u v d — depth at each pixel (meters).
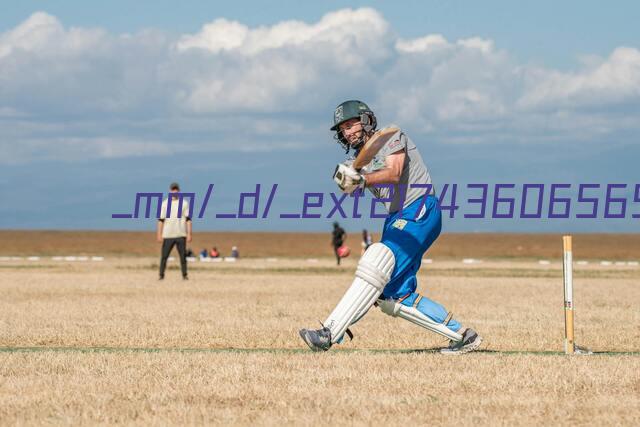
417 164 36.22
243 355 36.16
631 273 134.00
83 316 54.94
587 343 43.16
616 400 26.67
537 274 129.88
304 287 87.38
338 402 26.16
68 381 29.61
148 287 84.75
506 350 40.28
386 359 34.81
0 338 43.75
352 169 34.88
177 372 31.47
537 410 25.22
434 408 25.41
